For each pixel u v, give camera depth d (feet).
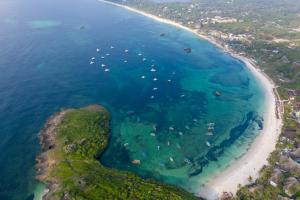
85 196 428.15
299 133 634.43
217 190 496.64
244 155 582.76
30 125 614.75
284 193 481.46
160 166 543.39
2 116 634.84
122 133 623.36
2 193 460.55
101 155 556.51
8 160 523.29
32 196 454.81
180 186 500.74
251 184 507.71
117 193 437.58
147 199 431.43
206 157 573.74
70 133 582.35
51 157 522.06
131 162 547.49
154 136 621.72
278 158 562.66
